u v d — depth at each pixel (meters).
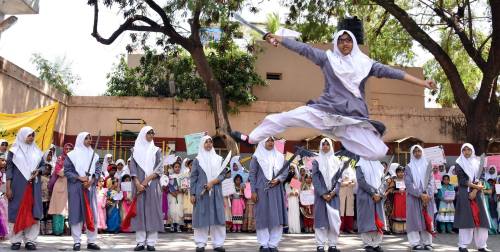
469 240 9.09
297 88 18.25
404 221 12.68
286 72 18.28
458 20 16.06
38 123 13.02
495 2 13.97
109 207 12.13
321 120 4.02
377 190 8.93
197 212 8.71
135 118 17.06
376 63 4.15
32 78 14.45
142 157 8.88
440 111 18.12
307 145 16.89
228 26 16.89
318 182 8.81
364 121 3.94
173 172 12.88
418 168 9.34
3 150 10.33
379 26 19.02
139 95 18.34
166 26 15.86
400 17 14.98
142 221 8.58
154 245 8.77
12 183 8.50
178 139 17.08
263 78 18.20
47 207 11.24
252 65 17.69
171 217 12.48
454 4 17.16
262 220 8.61
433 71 21.34
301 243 10.20
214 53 18.08
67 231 11.45
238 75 17.31
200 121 17.23
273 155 8.95
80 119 17.00
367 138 3.96
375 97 19.50
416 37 14.91
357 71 4.07
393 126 17.89
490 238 12.06
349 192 12.87
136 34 17.06
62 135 16.55
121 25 15.77
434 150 11.95
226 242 10.30
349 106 4.02
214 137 16.36
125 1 15.68
